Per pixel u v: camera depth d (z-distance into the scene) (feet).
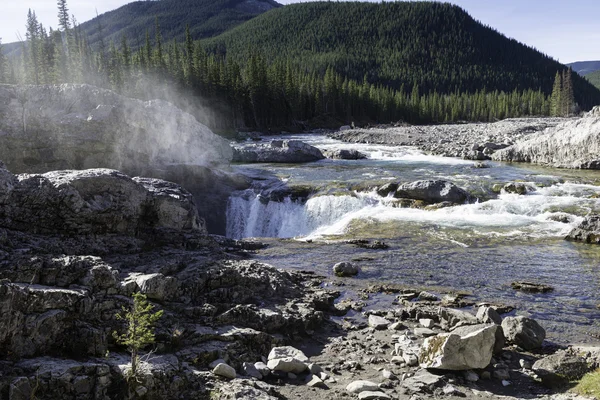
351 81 507.71
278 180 118.32
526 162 160.25
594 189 106.93
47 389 26.35
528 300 52.47
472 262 66.64
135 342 29.40
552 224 86.22
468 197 102.73
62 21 338.95
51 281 34.83
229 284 46.83
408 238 79.87
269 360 35.04
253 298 46.29
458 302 51.19
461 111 571.69
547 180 118.11
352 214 96.53
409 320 46.50
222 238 76.54
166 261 50.37
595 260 66.64
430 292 54.95
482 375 34.37
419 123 505.66
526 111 594.24
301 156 165.58
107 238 53.31
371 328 44.01
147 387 28.48
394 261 67.62
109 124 99.35
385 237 81.00
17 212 47.19
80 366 27.94
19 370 26.78
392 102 495.00
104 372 28.22
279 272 55.01
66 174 53.57
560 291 55.21
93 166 99.30
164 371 29.68
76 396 27.09
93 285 35.45
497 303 51.44
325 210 101.55
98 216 52.75
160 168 105.50
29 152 94.17
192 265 50.01
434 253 71.26
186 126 125.39
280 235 103.81
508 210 95.20
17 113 93.40
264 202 106.73
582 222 77.46
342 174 130.72
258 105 355.56
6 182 46.60
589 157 140.97
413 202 100.94
